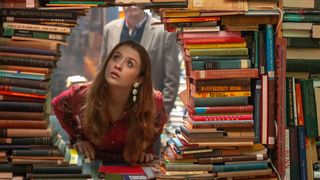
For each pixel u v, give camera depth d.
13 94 1.92
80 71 3.73
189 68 2.07
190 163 2.03
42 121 1.94
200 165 2.03
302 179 2.13
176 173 2.02
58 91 3.60
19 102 1.93
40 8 1.93
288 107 2.13
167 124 2.92
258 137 2.08
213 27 2.01
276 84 2.08
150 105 2.30
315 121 2.13
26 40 1.93
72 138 2.45
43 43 1.94
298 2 2.12
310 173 2.14
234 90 2.02
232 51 2.01
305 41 2.14
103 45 3.23
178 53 3.09
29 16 1.93
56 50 1.96
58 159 1.96
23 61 1.92
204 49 2.00
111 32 3.20
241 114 2.03
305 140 2.14
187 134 2.03
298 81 2.15
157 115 2.45
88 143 2.38
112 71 2.16
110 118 2.32
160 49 3.07
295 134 2.12
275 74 2.07
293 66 2.15
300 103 2.14
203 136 2.01
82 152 2.32
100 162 2.24
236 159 2.04
